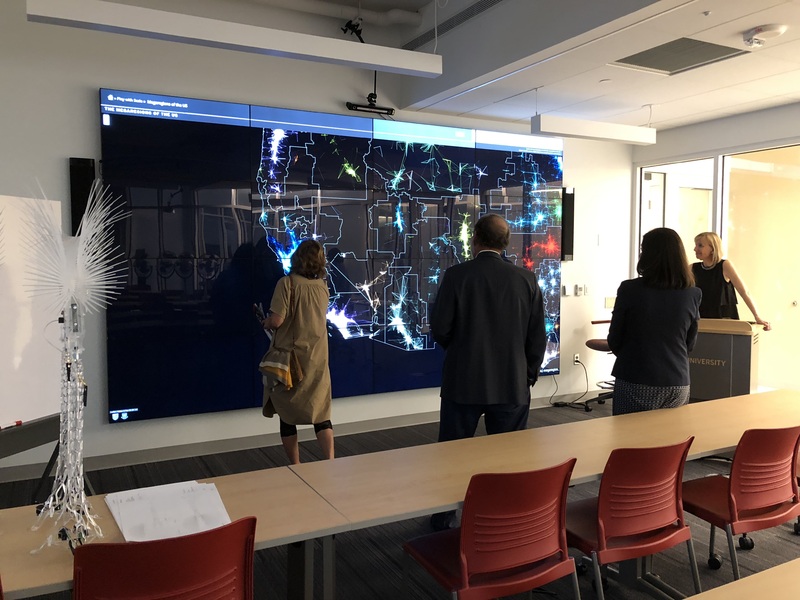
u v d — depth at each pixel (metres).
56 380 2.91
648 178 6.75
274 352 3.63
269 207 4.62
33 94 3.91
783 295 5.80
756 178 5.82
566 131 4.45
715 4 3.01
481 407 2.93
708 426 2.72
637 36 3.45
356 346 5.05
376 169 5.06
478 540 1.89
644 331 2.95
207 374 4.45
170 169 4.25
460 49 4.46
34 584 1.39
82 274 1.70
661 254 2.88
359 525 1.76
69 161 3.97
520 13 3.85
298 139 4.72
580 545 2.17
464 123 5.52
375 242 5.08
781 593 1.39
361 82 5.05
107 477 4.04
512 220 5.78
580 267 6.33
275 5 4.55
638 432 2.64
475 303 2.82
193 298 4.37
